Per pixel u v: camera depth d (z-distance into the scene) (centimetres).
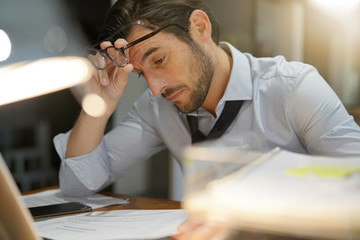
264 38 301
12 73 51
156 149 142
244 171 59
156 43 102
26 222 54
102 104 120
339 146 104
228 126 117
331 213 44
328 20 303
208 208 51
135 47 103
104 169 122
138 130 136
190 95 110
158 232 65
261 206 47
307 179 54
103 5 241
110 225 76
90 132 119
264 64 123
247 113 119
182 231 60
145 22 103
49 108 236
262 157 65
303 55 308
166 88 107
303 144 118
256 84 120
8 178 53
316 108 110
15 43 192
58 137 126
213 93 120
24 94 52
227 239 54
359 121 282
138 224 74
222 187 53
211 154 57
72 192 116
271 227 46
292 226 45
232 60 125
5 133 221
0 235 54
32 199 112
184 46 105
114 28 105
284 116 116
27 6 205
